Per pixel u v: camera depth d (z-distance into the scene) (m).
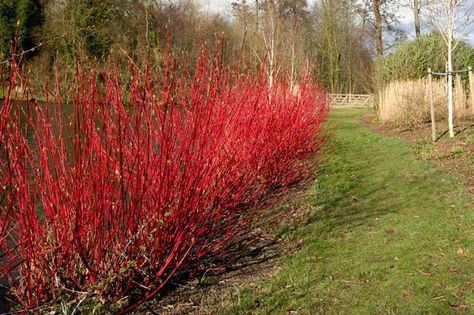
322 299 2.99
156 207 2.95
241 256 3.78
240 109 4.40
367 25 33.06
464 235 3.89
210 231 3.93
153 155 3.01
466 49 12.93
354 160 7.83
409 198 5.18
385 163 7.34
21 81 2.44
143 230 2.94
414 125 10.88
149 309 2.87
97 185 2.67
